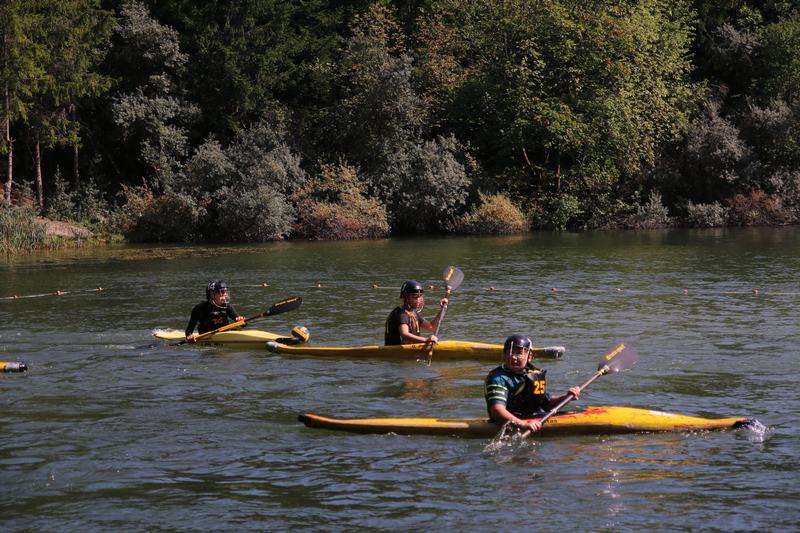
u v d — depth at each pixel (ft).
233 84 135.13
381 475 24.91
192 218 124.98
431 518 21.71
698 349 43.06
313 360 42.22
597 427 28.58
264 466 25.82
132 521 21.81
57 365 41.22
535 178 146.51
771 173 149.07
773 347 43.32
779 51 154.30
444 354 42.16
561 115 134.51
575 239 119.65
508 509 22.20
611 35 136.56
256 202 121.60
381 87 134.72
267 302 62.59
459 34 147.95
